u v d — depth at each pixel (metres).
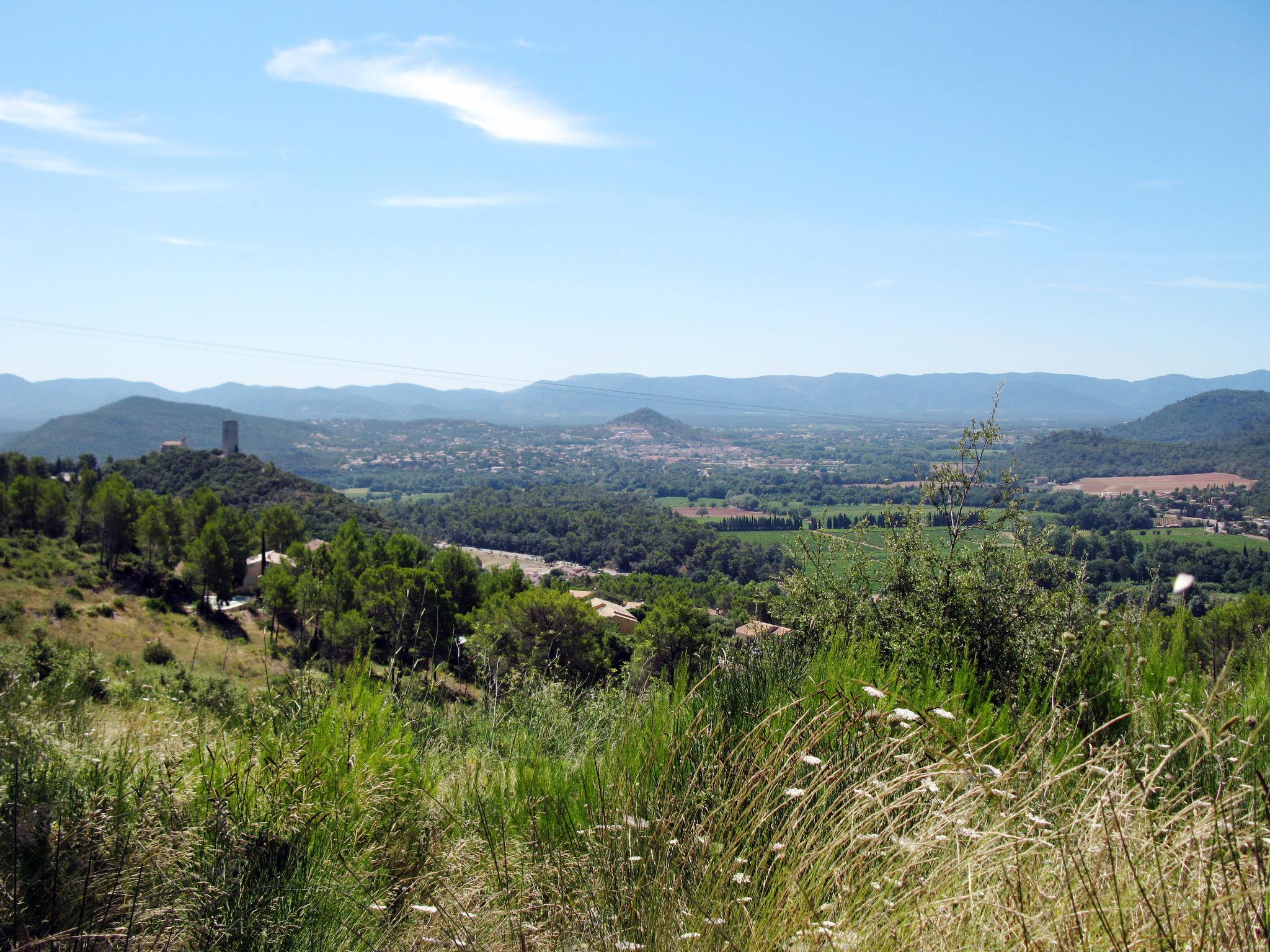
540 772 2.80
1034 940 1.61
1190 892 1.63
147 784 2.33
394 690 3.76
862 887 1.87
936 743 2.26
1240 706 3.10
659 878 2.00
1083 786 2.33
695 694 3.16
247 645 24.25
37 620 29.80
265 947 1.94
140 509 51.41
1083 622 4.07
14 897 1.82
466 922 2.01
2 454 63.09
